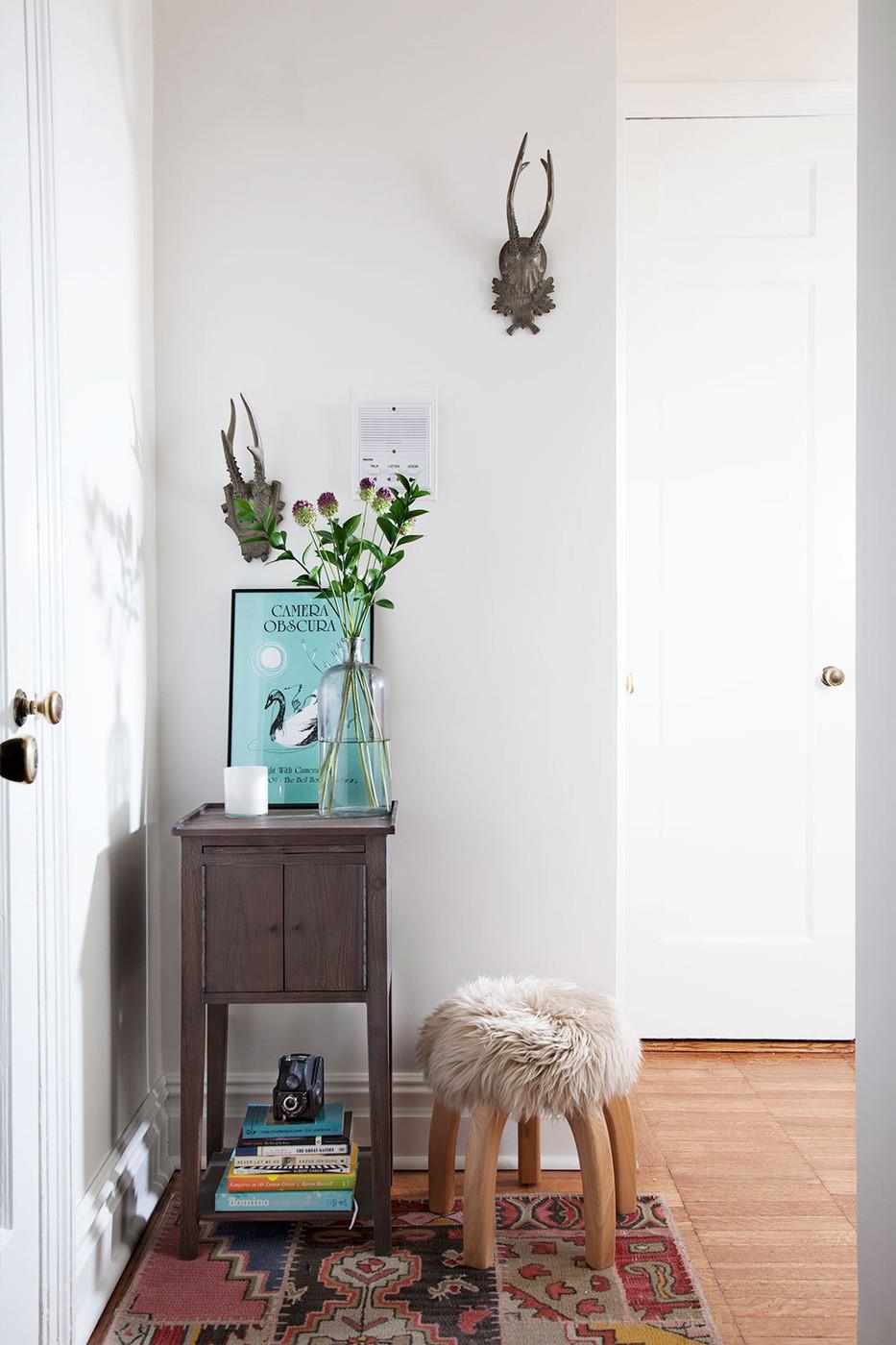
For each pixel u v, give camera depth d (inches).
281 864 73.2
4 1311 55.4
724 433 117.3
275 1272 71.6
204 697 89.2
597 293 87.7
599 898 88.4
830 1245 75.0
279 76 88.3
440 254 88.2
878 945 54.9
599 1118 72.2
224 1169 80.0
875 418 55.3
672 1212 79.6
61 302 65.0
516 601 88.4
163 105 88.3
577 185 87.7
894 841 53.1
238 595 88.7
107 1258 69.6
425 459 88.3
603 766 88.4
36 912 60.4
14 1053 57.1
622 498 117.0
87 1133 69.2
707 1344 63.7
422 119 88.1
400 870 88.6
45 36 62.1
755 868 117.5
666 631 117.6
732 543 117.5
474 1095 71.8
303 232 88.5
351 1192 74.9
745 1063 111.3
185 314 88.5
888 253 53.7
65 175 66.2
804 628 117.4
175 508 88.8
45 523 62.1
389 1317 66.4
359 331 88.6
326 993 73.4
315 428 88.7
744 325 117.0
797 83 114.7
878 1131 54.9
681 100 115.5
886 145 53.9
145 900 84.7
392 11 88.0
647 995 117.7
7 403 57.1
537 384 88.2
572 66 87.7
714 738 117.6
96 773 71.9
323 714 79.7
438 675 88.6
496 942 88.8
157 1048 86.8
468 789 88.7
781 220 116.6
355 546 80.2
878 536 55.0
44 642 61.7
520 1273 71.2
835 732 117.2
